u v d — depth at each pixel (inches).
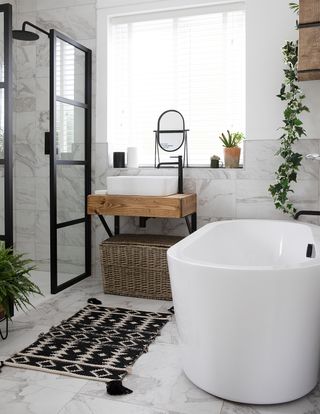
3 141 113.2
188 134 150.6
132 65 153.9
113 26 153.6
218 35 145.2
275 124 134.3
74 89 141.6
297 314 68.7
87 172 150.4
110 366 83.9
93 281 148.4
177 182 139.3
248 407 70.7
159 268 127.0
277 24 132.0
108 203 127.7
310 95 130.3
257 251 126.6
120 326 105.7
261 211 137.1
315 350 73.7
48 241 160.6
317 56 108.3
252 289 67.0
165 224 146.6
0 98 113.0
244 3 139.8
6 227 113.5
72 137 142.2
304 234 115.3
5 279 97.6
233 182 138.9
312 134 130.8
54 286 133.3
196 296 71.6
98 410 69.4
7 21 110.2
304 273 67.5
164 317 112.6
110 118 152.6
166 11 147.1
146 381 78.8
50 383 78.0
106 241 133.3
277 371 69.9
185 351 78.4
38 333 101.3
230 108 146.0
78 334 100.3
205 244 107.3
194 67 148.4
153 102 153.2
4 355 89.1
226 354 70.7
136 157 149.9
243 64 143.3
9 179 112.8
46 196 159.6
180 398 73.1
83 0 150.7
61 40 133.6
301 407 70.8
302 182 132.7
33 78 157.8
